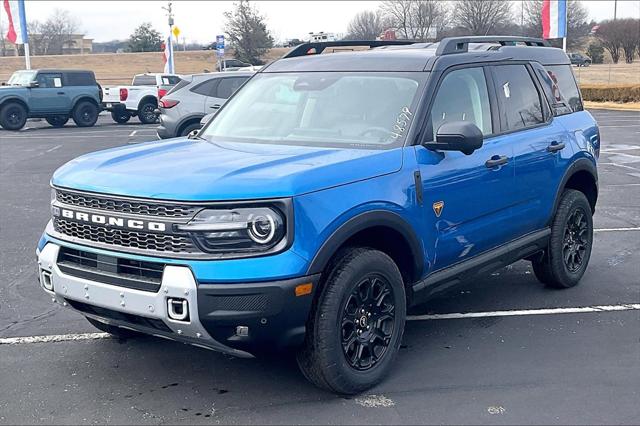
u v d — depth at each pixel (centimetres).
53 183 436
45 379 459
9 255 773
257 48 4947
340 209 399
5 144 1970
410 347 508
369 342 429
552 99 621
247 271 369
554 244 612
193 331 376
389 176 435
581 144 634
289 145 476
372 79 508
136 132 2361
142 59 6756
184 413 411
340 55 554
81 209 410
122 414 411
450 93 501
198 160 431
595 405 418
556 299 617
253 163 414
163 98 1433
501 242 545
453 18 6150
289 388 441
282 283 372
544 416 405
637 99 3247
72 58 6756
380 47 622
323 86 520
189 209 375
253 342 383
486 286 657
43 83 2497
